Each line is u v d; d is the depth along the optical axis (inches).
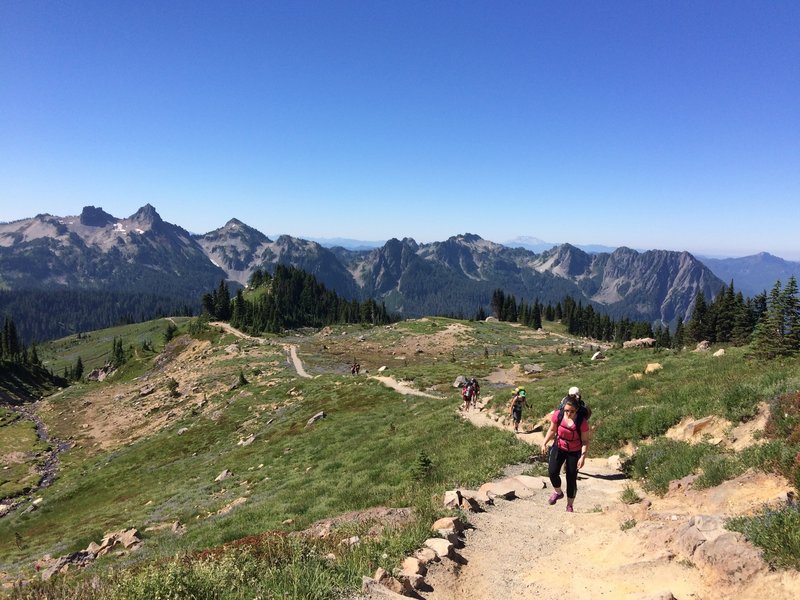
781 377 491.5
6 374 5211.6
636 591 239.6
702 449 428.1
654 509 353.1
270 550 291.0
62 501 1793.8
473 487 510.3
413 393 1847.9
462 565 290.2
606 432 617.3
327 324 7121.1
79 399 4220.0
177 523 933.2
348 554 279.4
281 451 1386.6
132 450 2299.5
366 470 834.8
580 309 7618.1
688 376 798.5
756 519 247.1
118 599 235.6
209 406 2659.9
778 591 202.1
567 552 306.7
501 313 7598.4
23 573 821.9
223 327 5856.3
